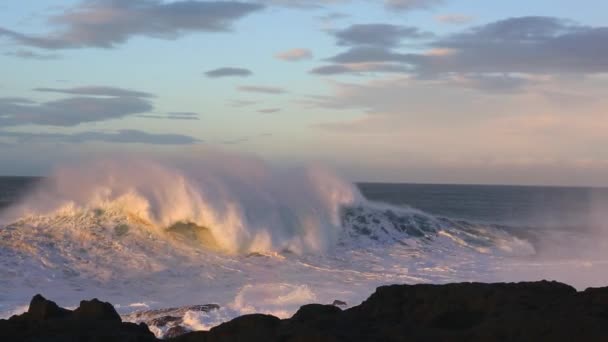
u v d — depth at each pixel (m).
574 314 7.21
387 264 22.83
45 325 7.75
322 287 18.16
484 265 23.08
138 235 23.42
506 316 7.26
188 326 12.62
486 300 8.09
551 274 21.36
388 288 8.80
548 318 7.06
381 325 7.78
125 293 17.77
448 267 22.39
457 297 8.27
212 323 12.88
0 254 20.25
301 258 23.34
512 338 6.85
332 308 8.69
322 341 6.89
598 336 6.60
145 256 21.78
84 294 17.48
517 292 8.31
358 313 8.38
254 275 20.45
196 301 16.70
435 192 132.50
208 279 19.75
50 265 19.95
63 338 7.31
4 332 7.47
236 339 7.31
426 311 8.11
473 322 7.87
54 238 22.17
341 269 21.67
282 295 16.23
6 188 92.88
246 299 15.55
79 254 21.22
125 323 8.18
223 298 17.14
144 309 15.62
